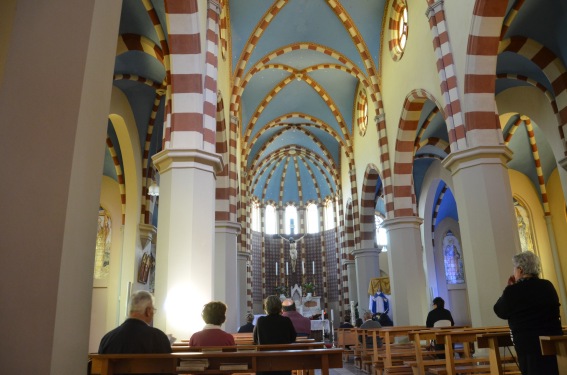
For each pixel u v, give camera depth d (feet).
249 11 49.75
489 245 30.17
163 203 28.22
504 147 31.58
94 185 11.35
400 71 48.26
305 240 108.47
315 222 108.68
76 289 10.26
